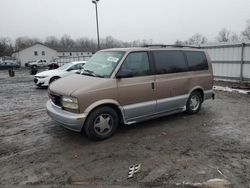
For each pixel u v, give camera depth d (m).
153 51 5.60
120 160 4.03
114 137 5.08
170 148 4.49
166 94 5.77
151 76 5.43
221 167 3.75
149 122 6.09
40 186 3.32
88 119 4.68
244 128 5.64
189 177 3.46
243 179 3.40
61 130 5.62
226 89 11.44
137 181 3.38
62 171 3.71
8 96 11.16
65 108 4.73
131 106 5.15
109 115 4.95
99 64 5.35
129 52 5.18
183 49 6.31
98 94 4.66
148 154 4.25
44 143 4.84
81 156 4.21
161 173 3.58
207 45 15.29
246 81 13.21
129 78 5.07
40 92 12.28
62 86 4.96
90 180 3.43
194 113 6.83
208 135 5.17
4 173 3.69
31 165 3.92
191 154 4.23
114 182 3.37
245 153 4.26
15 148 4.64
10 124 6.28
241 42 13.15
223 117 6.57
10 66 45.59
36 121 6.48
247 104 8.25
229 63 14.09
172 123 6.01
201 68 6.69
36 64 47.25
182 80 6.12
